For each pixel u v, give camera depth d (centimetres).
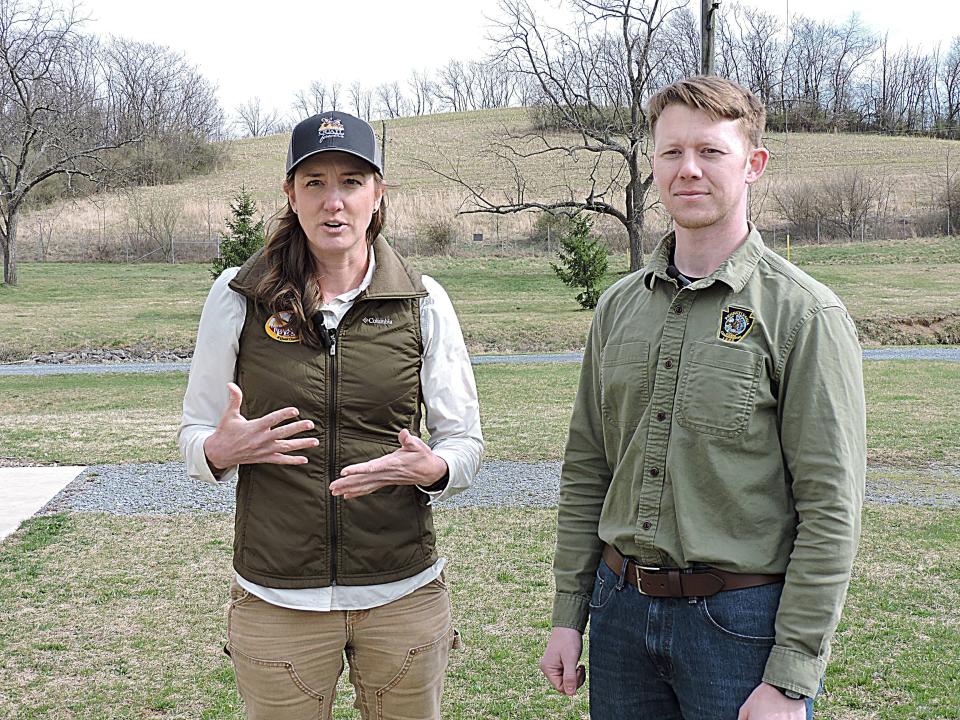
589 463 244
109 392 1520
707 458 204
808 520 195
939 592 510
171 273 3556
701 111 210
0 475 853
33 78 3338
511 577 550
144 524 683
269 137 7750
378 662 241
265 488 234
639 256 2733
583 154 5638
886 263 3319
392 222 4225
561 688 235
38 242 4072
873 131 6975
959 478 805
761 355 201
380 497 236
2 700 396
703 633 203
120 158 5638
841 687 398
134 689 407
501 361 1891
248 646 235
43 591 534
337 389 232
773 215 4194
